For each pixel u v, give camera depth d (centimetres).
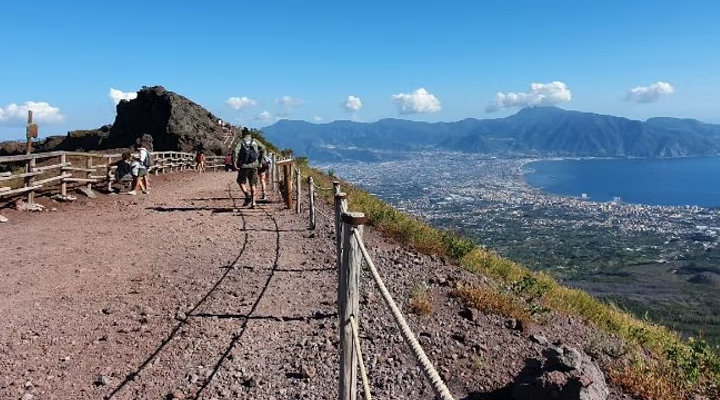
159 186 2308
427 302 805
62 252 1005
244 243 1166
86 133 6022
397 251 1190
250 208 1659
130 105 5559
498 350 678
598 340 823
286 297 815
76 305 727
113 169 2009
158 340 632
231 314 729
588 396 488
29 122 1477
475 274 1151
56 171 2162
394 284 905
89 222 1324
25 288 782
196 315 717
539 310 866
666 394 620
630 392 631
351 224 397
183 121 5175
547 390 504
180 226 1322
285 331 682
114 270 907
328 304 788
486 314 816
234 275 917
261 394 522
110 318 689
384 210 1694
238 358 595
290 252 1105
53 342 606
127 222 1347
